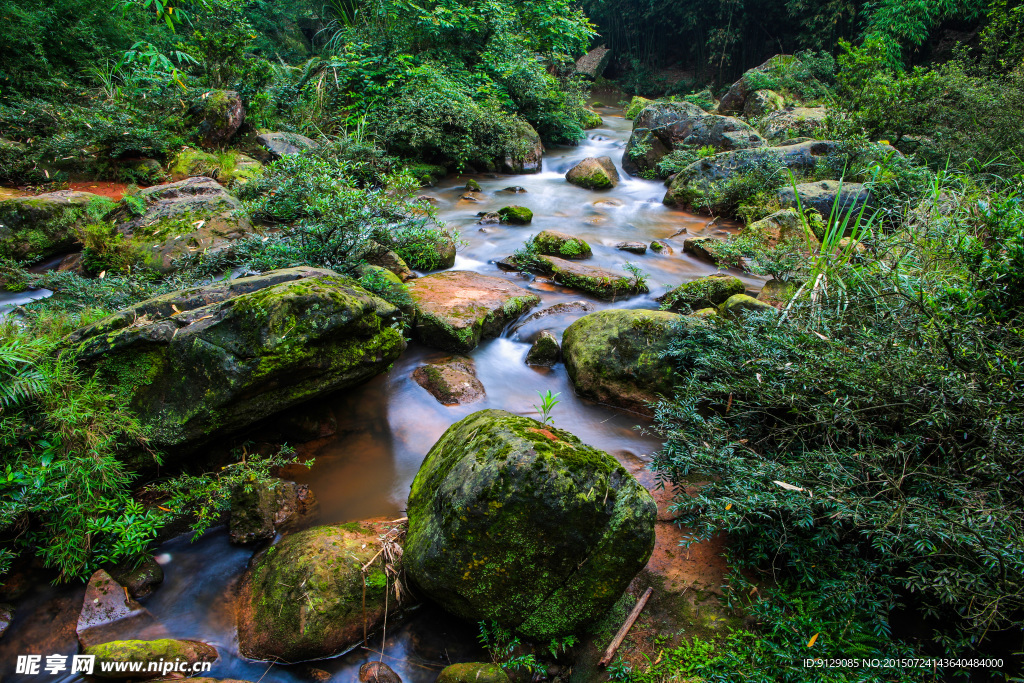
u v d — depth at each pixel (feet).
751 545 10.09
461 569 8.64
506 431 9.51
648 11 83.97
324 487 12.05
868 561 9.20
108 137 28.37
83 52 35.86
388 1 40.73
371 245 19.33
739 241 23.59
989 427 9.24
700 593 9.63
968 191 17.74
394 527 10.37
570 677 8.62
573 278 21.01
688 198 33.22
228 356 10.95
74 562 9.59
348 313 11.93
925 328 11.28
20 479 9.35
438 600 9.09
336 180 20.61
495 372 16.67
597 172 37.50
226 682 8.09
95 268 19.72
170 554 10.41
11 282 18.99
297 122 37.50
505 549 8.56
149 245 19.76
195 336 11.08
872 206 25.66
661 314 15.56
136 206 21.22
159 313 12.08
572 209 32.50
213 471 11.81
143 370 11.18
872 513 8.91
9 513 9.02
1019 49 36.91
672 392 14.57
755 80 53.88
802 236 23.31
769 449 11.38
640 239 27.55
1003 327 11.14
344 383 12.72
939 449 10.09
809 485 9.70
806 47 67.41
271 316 11.02
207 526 10.78
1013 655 8.36
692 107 41.06
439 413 14.62
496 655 8.77
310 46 72.28
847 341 12.35
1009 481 9.15
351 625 8.88
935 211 16.43
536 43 48.11
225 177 27.78
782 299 18.42
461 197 33.14
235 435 12.22
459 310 17.29
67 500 9.72
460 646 9.10
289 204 20.07
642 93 86.84
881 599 9.09
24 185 27.32
